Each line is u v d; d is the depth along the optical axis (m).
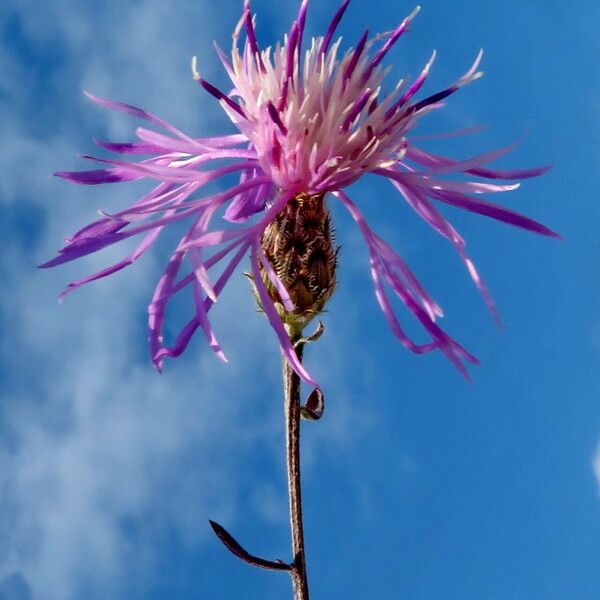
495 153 0.16
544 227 0.16
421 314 0.16
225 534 0.16
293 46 0.16
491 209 0.16
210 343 0.15
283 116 0.16
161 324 0.16
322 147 0.16
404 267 0.16
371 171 0.16
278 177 0.16
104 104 0.16
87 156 0.16
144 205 0.16
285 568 0.16
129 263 0.16
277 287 0.16
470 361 0.16
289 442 0.16
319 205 0.17
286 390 0.17
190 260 0.15
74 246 0.16
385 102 0.16
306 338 0.17
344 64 0.16
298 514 0.16
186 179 0.16
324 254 0.16
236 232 0.16
